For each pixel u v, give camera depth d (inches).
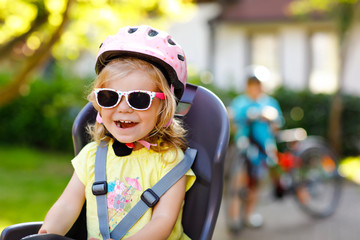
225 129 65.5
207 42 442.3
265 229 170.9
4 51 180.1
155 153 66.6
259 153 166.4
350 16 312.0
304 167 187.2
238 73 444.5
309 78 422.0
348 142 335.6
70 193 66.8
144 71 61.6
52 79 348.2
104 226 63.4
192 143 68.8
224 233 165.3
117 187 64.9
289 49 426.9
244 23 431.8
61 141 329.1
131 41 60.8
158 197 63.5
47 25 177.3
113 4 176.6
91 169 67.4
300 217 187.5
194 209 65.9
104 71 62.2
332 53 410.0
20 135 343.6
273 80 434.3
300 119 333.7
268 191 206.7
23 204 184.9
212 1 434.3
